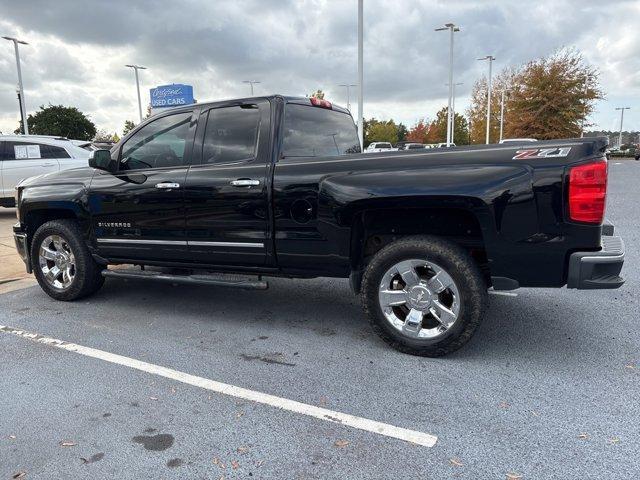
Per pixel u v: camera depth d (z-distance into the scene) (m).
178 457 2.56
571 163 3.16
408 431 2.75
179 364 3.69
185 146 4.43
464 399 3.09
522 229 3.27
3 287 5.99
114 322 4.66
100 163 4.61
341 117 5.05
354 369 3.55
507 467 2.43
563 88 35.50
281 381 3.38
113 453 2.60
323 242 3.83
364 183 3.58
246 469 2.46
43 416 2.97
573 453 2.52
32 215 5.39
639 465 2.42
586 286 3.21
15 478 2.41
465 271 3.44
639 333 4.14
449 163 3.44
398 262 3.63
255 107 4.18
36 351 3.97
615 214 10.72
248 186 4.02
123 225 4.71
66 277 5.27
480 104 55.97
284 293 5.57
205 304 5.19
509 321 4.46
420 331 3.68
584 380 3.31
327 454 2.56
